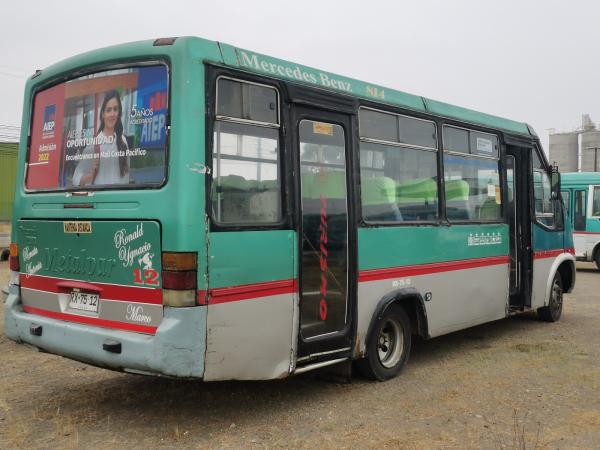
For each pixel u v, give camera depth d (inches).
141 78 190.9
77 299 203.9
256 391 236.4
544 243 369.1
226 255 183.3
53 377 252.5
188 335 173.9
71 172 209.6
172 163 178.4
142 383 244.5
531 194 355.9
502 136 333.4
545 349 311.0
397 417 208.4
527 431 195.3
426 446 182.9
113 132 197.0
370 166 243.9
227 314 183.0
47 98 223.8
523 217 354.0
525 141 356.5
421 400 227.1
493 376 260.5
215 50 187.3
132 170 190.2
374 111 247.1
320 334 217.6
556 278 393.1
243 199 190.9
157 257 179.3
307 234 213.2
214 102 184.5
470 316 301.4
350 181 231.8
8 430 193.2
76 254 201.9
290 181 205.9
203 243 177.2
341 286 227.5
